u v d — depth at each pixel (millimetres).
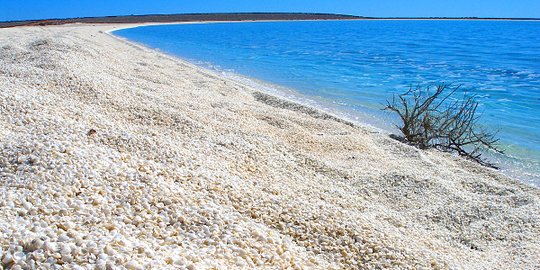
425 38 56906
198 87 14430
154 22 108062
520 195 7312
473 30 84562
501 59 30922
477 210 6684
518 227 6223
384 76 21844
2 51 16609
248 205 5359
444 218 6500
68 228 4086
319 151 9008
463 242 5949
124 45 31266
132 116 8836
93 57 16188
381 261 4750
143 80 13352
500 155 10117
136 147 6551
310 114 12266
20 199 4535
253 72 21953
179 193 5188
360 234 5133
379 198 7059
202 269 3777
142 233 4340
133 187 5082
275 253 4469
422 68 25453
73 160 5422
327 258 4719
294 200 5793
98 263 3508
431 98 10805
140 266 3541
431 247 5461
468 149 10445
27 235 3775
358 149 9305
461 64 27703
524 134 11758
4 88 8203
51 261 3508
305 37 56688
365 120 12641
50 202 4520
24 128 6574
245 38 52656
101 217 4430
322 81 19531
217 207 5062
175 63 21547
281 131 9953
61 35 29906
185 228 4586
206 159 6824
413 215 6562
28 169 5230
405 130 10766
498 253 5641
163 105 10023
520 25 119188
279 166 7578
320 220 5293
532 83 20453
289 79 19844
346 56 31656
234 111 11156
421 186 7430
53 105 7812
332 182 7418
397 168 8289
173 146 6879
